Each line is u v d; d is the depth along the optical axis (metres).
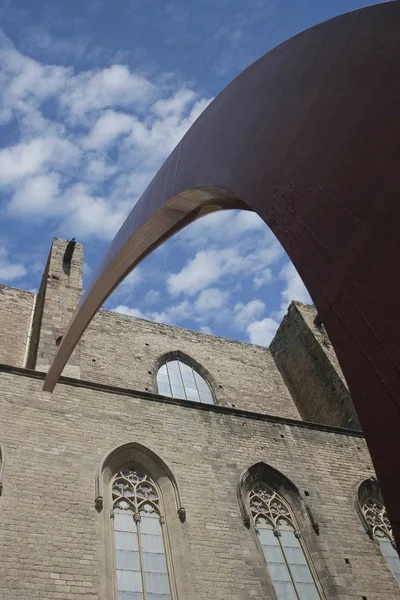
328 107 3.56
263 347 28.33
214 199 6.48
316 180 3.46
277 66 4.55
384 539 14.77
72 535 10.92
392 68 3.07
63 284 21.47
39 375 14.38
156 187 7.66
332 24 3.92
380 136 2.98
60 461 12.38
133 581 11.01
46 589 9.73
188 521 12.52
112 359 22.44
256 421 16.83
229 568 11.83
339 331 2.97
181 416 15.59
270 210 3.90
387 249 2.77
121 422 14.35
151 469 13.68
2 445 12.10
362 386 2.74
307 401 24.06
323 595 12.51
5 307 23.31
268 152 4.18
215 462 14.58
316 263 3.27
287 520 14.24
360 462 17.02
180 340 25.88
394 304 2.66
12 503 10.95
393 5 3.31
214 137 5.57
